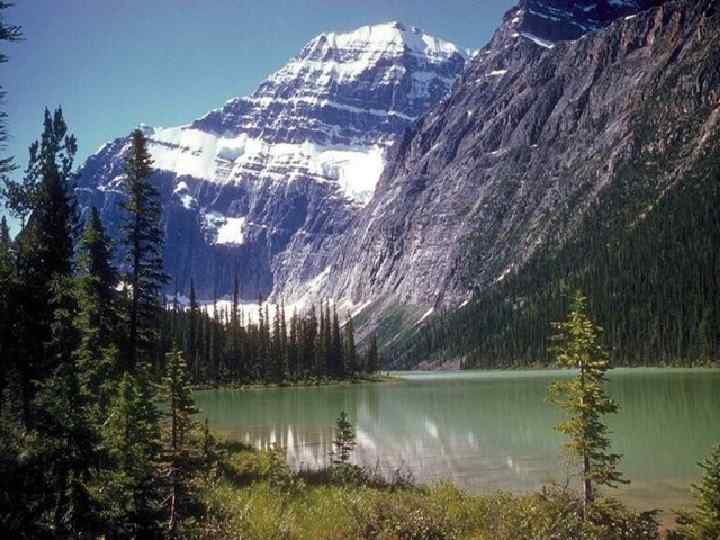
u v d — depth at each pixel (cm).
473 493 2880
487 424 5706
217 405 8538
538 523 1669
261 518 1736
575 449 2009
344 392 11269
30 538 1290
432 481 3266
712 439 4234
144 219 3409
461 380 14375
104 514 1419
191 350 12738
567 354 2092
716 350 13912
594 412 2019
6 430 1535
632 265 18375
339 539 1605
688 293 15662
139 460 1593
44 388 1505
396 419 6425
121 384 1745
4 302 2041
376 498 1905
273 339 14650
